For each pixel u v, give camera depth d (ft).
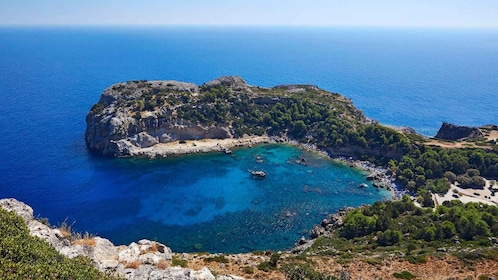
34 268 83.46
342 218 336.29
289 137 589.73
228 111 604.08
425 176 442.50
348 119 588.50
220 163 493.36
